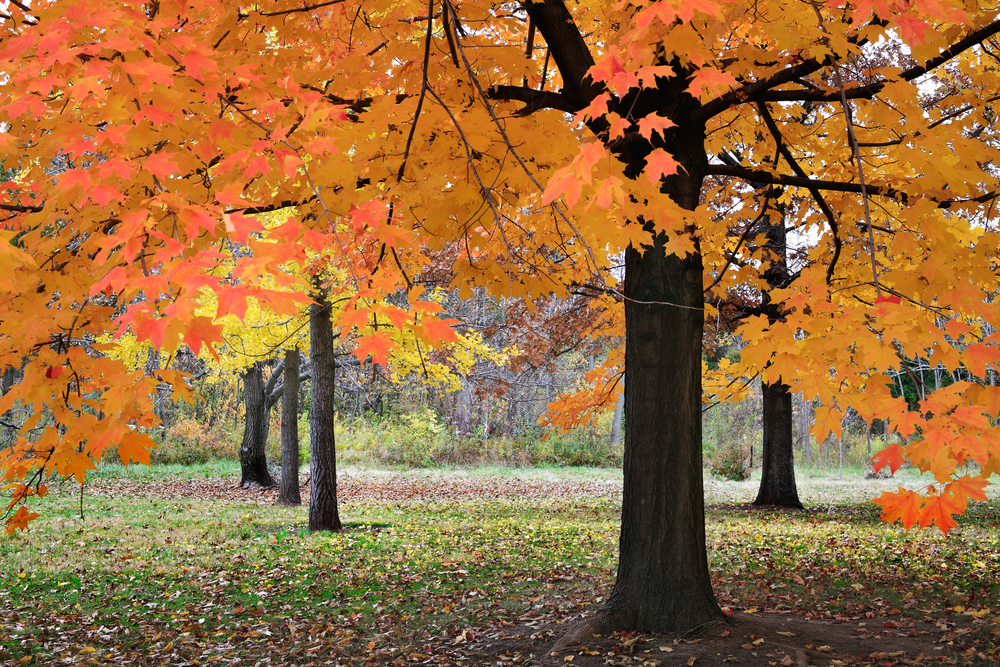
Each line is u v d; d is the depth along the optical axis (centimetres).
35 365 238
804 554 840
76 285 255
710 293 744
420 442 2791
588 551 900
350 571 780
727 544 914
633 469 471
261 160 209
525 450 2839
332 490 1132
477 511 1462
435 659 476
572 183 189
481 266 401
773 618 522
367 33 401
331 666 480
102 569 808
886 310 225
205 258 171
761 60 372
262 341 1174
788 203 707
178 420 2667
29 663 498
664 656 415
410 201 279
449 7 250
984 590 624
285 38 382
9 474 250
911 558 795
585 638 450
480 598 648
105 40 193
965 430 195
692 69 407
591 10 492
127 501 1549
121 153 200
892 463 209
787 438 1447
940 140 256
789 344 242
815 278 249
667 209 246
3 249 153
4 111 211
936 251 272
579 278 556
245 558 870
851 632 493
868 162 480
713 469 2411
